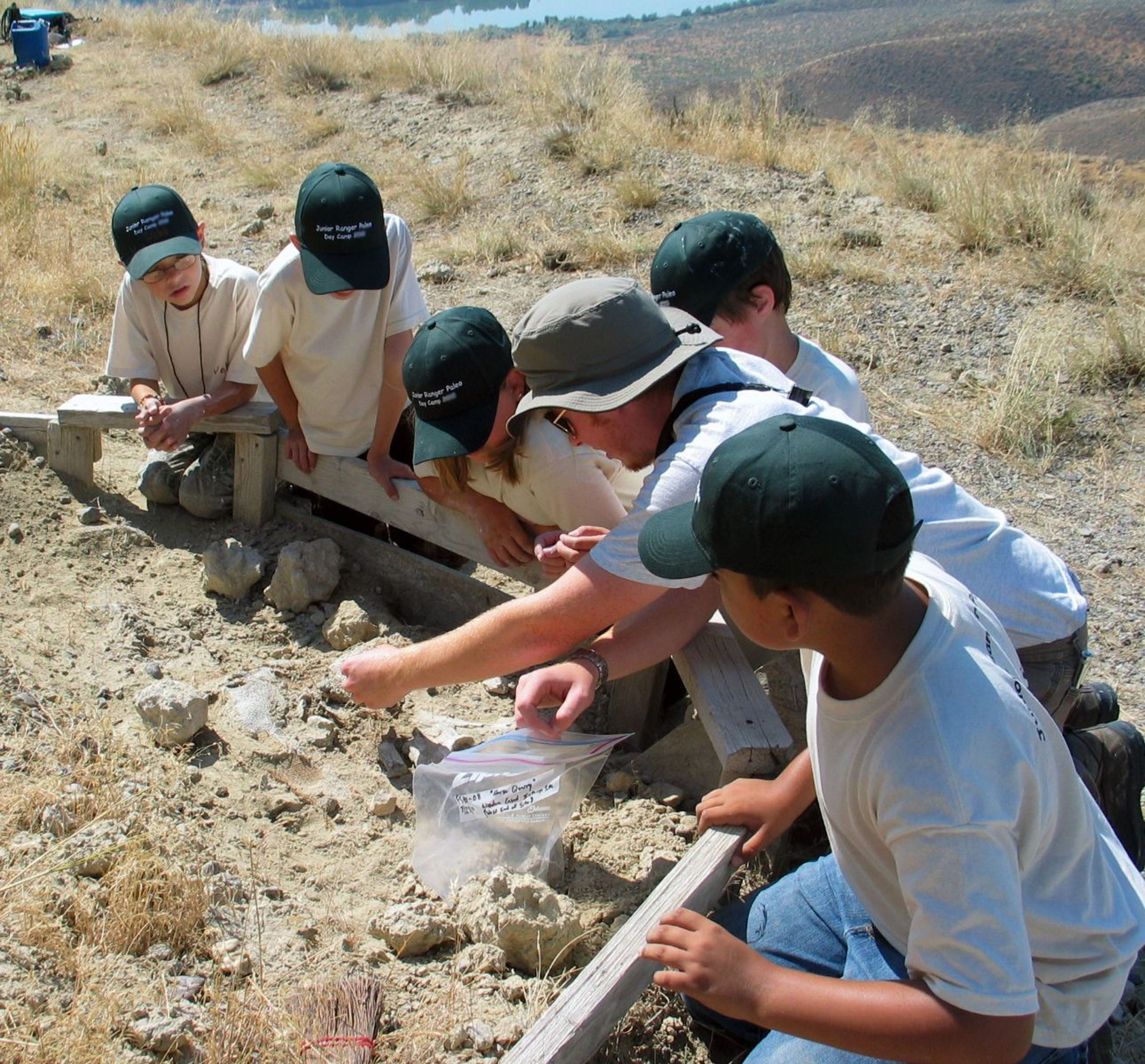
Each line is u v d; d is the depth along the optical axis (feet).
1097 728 8.82
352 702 10.56
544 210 26.73
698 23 388.78
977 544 8.00
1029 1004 5.15
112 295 20.59
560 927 8.07
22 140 29.73
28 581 11.87
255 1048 7.02
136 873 7.93
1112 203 26.55
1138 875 6.40
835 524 4.98
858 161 29.55
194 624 11.78
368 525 13.58
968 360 19.69
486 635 8.34
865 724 5.42
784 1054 6.76
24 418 13.42
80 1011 7.01
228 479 13.23
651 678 10.43
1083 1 322.34
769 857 9.19
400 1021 7.58
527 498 10.40
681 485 7.59
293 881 8.64
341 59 38.32
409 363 9.39
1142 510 16.05
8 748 9.21
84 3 51.90
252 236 26.27
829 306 21.54
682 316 8.40
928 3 404.16
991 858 5.11
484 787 8.64
